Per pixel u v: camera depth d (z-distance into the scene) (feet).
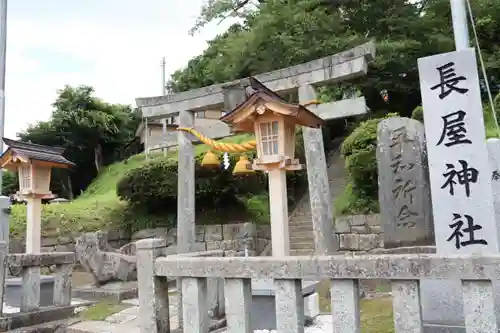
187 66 78.64
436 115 11.73
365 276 9.01
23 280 19.83
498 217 15.84
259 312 16.19
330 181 50.44
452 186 11.28
